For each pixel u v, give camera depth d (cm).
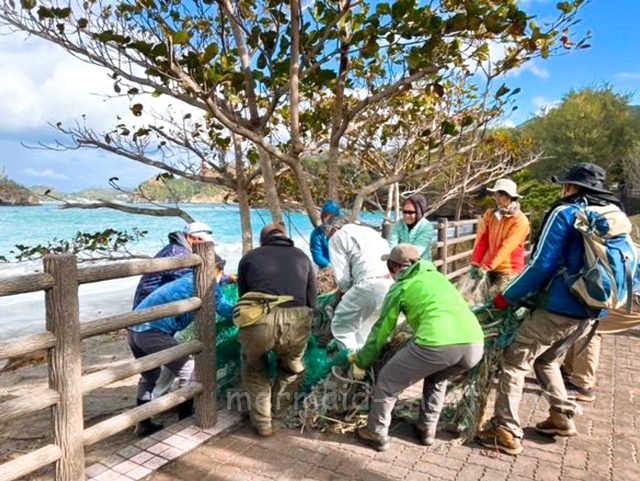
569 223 324
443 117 858
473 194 1230
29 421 471
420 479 316
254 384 374
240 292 384
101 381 307
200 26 636
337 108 632
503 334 359
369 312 407
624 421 392
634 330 643
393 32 503
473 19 471
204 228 455
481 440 358
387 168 942
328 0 548
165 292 400
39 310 1172
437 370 331
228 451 355
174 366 412
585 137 3731
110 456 346
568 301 327
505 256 518
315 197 951
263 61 546
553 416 360
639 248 341
